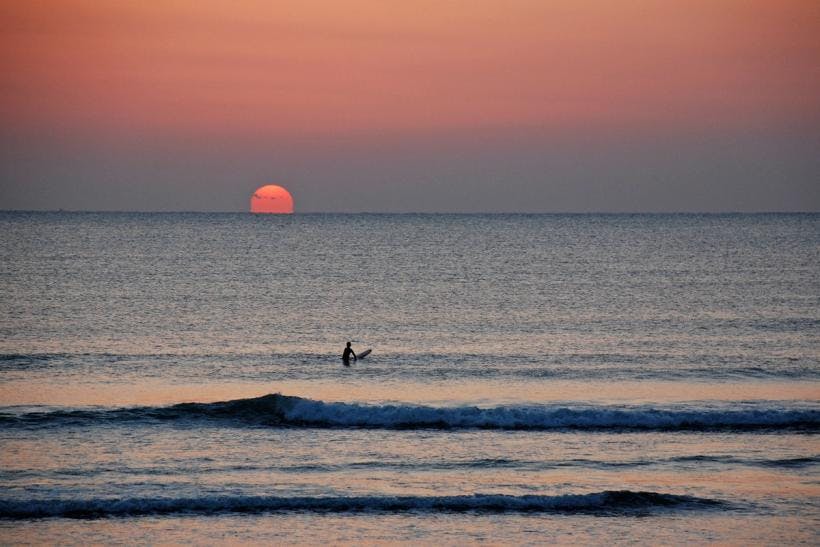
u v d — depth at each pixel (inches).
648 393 6195.9
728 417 5241.1
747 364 7342.5
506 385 6505.9
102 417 5310.0
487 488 4072.3
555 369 7145.7
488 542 3521.2
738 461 4503.0
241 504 3853.3
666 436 4992.6
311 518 3745.1
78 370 7012.8
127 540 3503.9
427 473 4303.6
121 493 3946.9
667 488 4094.5
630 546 3489.2
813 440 4891.7
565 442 4874.5
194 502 3833.7
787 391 6250.0
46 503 3764.8
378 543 3511.3
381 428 5187.0
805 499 3961.6
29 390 6235.2
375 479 4202.8
